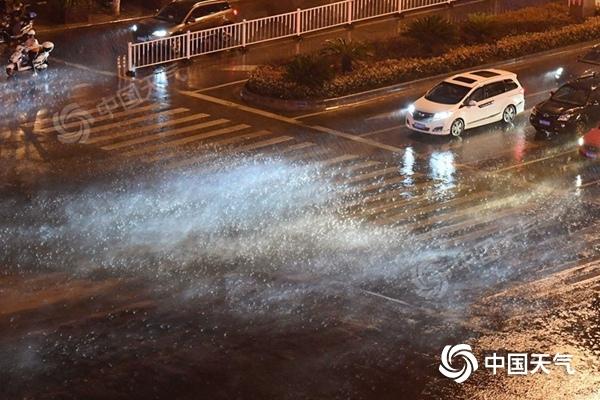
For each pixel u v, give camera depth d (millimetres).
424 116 40219
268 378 24141
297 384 23922
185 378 24109
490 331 26312
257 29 50031
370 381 24094
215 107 43000
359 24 53062
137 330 26125
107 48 49438
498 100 41500
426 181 36188
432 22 48219
